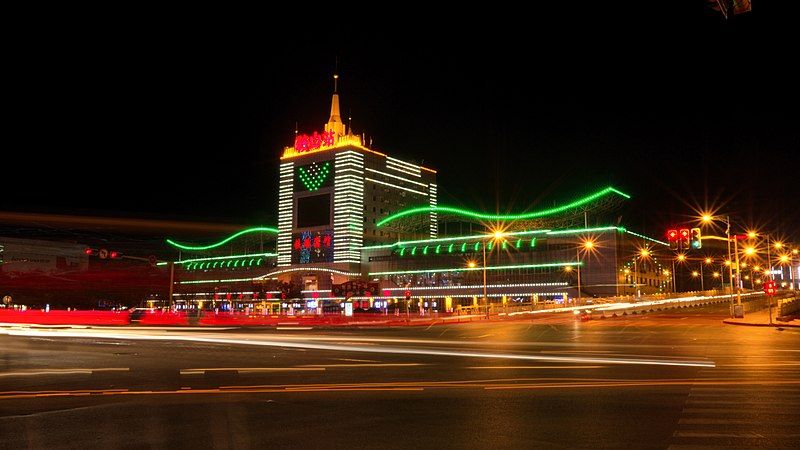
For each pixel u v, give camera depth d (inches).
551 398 483.2
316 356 876.6
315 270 5841.5
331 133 6146.7
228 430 370.0
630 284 4301.2
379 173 6220.5
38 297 5452.8
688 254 5497.1
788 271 5364.2
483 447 326.0
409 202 6609.3
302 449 323.0
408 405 454.9
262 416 414.0
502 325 2000.5
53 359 829.8
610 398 481.4
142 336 1386.6
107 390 538.3
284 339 1282.0
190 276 6811.0
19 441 342.6
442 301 4744.1
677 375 626.2
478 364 754.2
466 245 4884.4
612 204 4675.2
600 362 768.9
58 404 463.8
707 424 380.8
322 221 5974.4
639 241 4633.4
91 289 5989.2
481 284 4598.9
